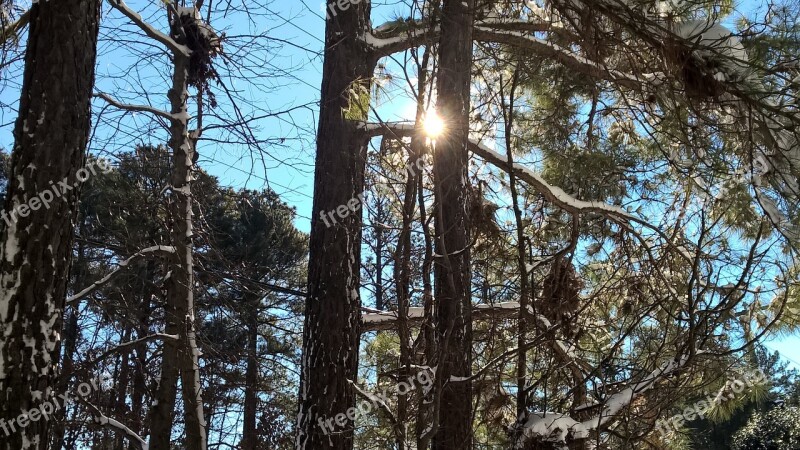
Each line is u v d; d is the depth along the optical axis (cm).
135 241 914
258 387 1027
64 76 424
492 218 703
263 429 1080
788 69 532
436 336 554
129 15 759
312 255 589
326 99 612
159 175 903
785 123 559
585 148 778
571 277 664
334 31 621
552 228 826
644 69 574
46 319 402
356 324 580
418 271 612
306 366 562
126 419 941
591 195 768
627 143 831
